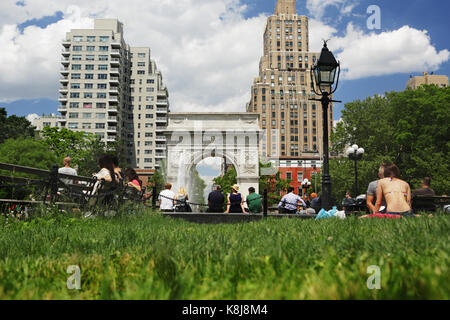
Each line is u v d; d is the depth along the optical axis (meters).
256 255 2.71
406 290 1.63
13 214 6.48
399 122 36.53
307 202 17.12
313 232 4.34
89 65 97.19
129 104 106.06
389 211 6.68
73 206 7.22
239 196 12.55
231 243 3.46
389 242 3.02
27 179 6.91
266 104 118.62
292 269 2.21
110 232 4.68
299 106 118.44
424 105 34.44
